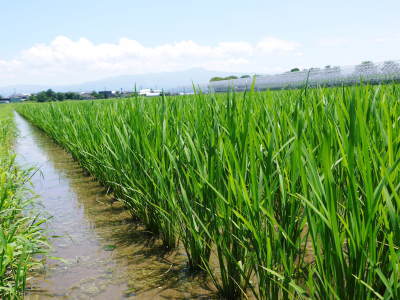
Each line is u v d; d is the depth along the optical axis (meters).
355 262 1.38
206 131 2.65
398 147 1.49
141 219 4.00
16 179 3.90
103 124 5.01
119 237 3.71
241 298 2.37
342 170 1.90
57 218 4.40
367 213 1.31
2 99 128.75
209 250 2.70
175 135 3.00
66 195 5.45
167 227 3.31
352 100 1.41
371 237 1.29
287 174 1.99
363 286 1.39
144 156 3.28
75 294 2.61
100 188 5.77
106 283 2.77
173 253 3.26
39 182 6.40
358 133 1.41
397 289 1.25
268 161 1.74
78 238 3.73
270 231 1.85
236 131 2.15
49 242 3.63
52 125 11.30
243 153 1.97
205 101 3.03
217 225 2.33
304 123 2.08
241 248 2.25
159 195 3.16
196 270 2.87
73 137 7.23
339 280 1.43
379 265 1.60
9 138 12.08
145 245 3.47
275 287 1.87
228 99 2.29
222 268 2.39
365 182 1.27
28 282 2.80
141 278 2.82
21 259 2.28
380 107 2.05
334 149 1.87
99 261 3.16
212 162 2.24
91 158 5.85
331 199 1.31
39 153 9.95
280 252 1.69
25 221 3.34
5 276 2.64
